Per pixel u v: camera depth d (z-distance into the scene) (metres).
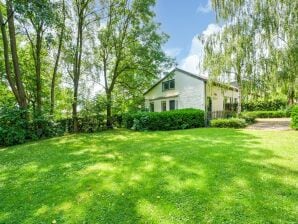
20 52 16.47
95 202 3.94
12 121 10.98
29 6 9.13
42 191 4.54
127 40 17.42
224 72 14.38
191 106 19.47
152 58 17.36
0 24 11.30
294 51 10.66
